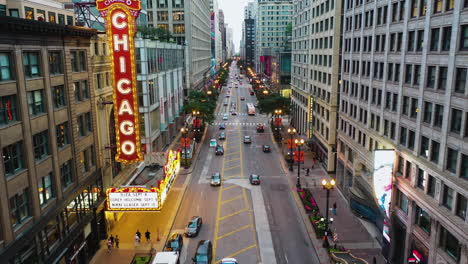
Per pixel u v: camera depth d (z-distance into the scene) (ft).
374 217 124.36
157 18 348.79
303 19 254.68
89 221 105.40
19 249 72.02
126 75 107.76
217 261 102.53
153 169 145.38
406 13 96.12
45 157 84.33
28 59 78.74
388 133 108.78
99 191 115.75
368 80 124.88
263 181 171.32
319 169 189.26
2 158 67.67
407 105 97.96
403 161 99.50
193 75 370.73
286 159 203.92
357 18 137.90
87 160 107.55
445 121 78.79
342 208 139.33
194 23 380.17
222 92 556.51
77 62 101.60
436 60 82.43
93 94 110.42
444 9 79.46
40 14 110.22
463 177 73.77
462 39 74.33
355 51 140.36
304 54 251.39
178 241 107.04
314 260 103.50
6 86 69.97
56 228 88.94
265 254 106.52
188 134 274.98
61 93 93.45
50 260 83.61
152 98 193.98
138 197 105.60
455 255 77.82
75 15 145.18
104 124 120.98
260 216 132.87
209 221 128.88
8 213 69.15
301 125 264.31
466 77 72.59
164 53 226.17
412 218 94.12
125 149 111.96
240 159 208.85
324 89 190.80
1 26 67.46
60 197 89.81
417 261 91.76
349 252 100.37
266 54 595.88
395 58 103.96
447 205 79.71
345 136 150.00
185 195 154.30
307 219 129.49
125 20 105.29
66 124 95.61
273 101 283.79
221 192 157.38
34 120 79.41
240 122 325.83
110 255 106.52
